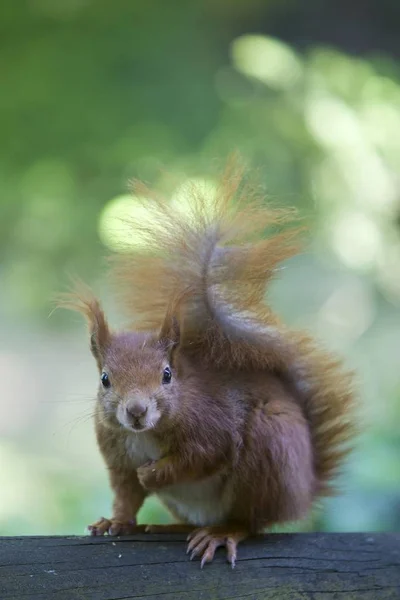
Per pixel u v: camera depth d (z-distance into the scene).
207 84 17.19
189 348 7.36
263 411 7.02
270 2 19.22
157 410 6.66
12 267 17.16
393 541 6.63
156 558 6.47
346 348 16.34
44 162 16.83
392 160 16.19
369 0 20.08
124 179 16.36
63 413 17.58
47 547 6.49
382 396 14.32
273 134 16.12
